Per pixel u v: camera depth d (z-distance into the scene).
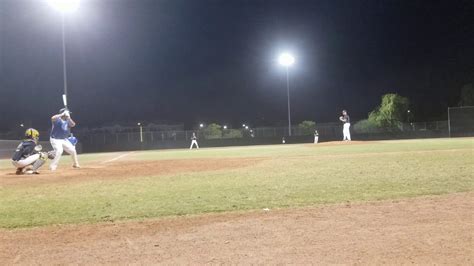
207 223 5.89
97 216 6.52
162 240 5.15
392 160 14.03
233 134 60.56
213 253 4.61
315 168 12.43
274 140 55.84
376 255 4.36
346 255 4.40
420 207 6.38
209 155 23.92
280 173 11.48
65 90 25.92
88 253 4.75
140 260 4.46
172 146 57.16
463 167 11.12
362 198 7.26
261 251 4.62
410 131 52.91
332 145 29.17
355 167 12.20
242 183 9.66
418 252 4.40
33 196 8.66
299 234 5.20
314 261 4.26
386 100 55.38
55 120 14.42
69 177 12.20
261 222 5.85
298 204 6.95
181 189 9.02
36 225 6.08
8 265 4.45
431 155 15.53
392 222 5.59
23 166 13.05
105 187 9.80
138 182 10.62
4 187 10.19
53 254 4.76
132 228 5.75
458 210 6.11
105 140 59.66
